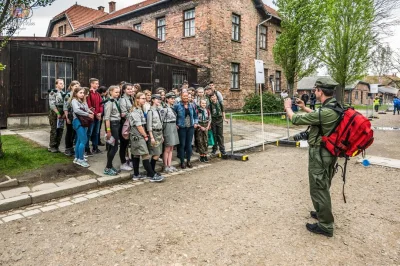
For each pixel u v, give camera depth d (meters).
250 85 21.09
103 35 12.91
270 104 17.17
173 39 19.53
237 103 19.97
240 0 19.70
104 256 3.29
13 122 10.71
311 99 24.59
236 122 15.48
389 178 6.41
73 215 4.43
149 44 14.84
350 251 3.43
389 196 5.27
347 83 20.95
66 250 3.43
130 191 5.53
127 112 6.41
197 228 3.96
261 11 21.78
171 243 3.56
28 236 3.78
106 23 24.25
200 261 3.19
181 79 16.61
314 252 3.39
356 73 20.41
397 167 7.27
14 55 10.56
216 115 8.33
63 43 11.72
